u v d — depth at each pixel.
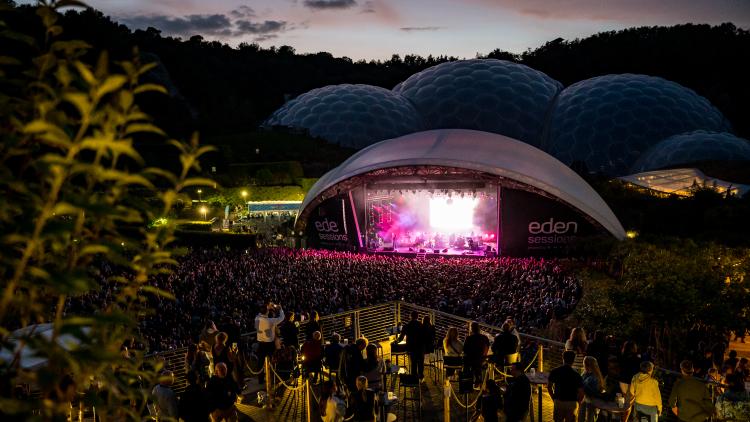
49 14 2.88
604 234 37.09
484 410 8.02
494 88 98.81
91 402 2.74
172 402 8.27
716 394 10.95
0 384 2.51
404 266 29.00
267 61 167.12
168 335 18.55
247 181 65.44
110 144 2.37
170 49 127.19
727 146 74.31
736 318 16.86
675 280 16.83
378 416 9.12
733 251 21.19
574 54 145.88
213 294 23.67
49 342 2.36
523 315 18.30
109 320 2.44
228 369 10.20
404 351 10.81
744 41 137.25
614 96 91.75
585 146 88.94
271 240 50.06
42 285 2.84
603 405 8.40
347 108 97.38
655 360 14.52
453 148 40.47
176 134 87.25
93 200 2.45
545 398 10.62
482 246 42.38
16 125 2.46
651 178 58.09
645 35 150.88
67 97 2.31
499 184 38.59
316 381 11.09
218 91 125.19
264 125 104.62
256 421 10.09
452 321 16.94
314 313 11.92
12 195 2.86
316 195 45.38
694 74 134.88
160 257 3.09
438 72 105.75
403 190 43.56
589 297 19.30
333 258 34.41
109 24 99.12
